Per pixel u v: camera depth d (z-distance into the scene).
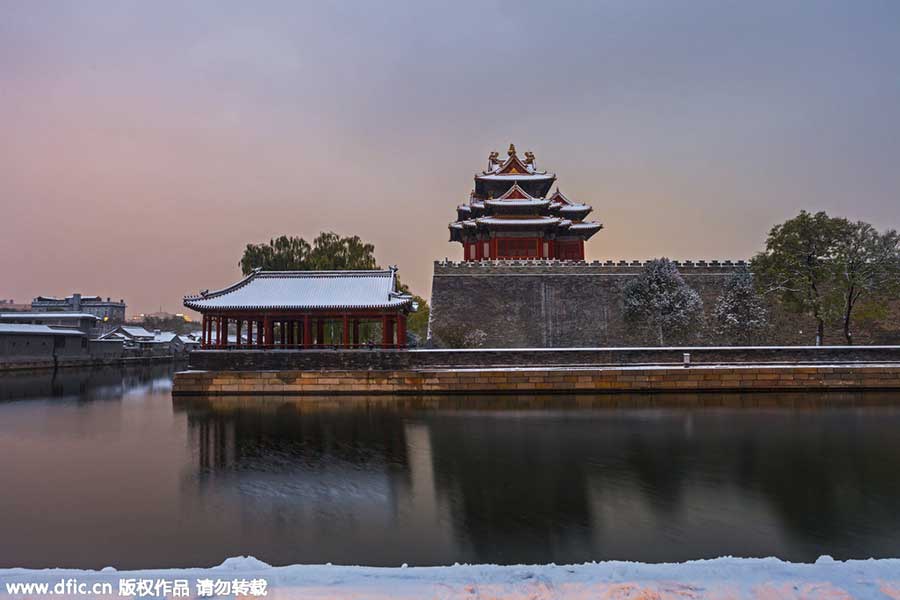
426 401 40.06
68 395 48.59
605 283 59.28
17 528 15.84
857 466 21.80
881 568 8.92
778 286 50.62
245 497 18.61
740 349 44.00
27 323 92.25
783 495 18.36
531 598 8.16
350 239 79.75
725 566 9.13
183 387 44.12
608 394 42.12
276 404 39.44
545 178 73.81
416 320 89.81
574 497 18.31
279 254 77.44
